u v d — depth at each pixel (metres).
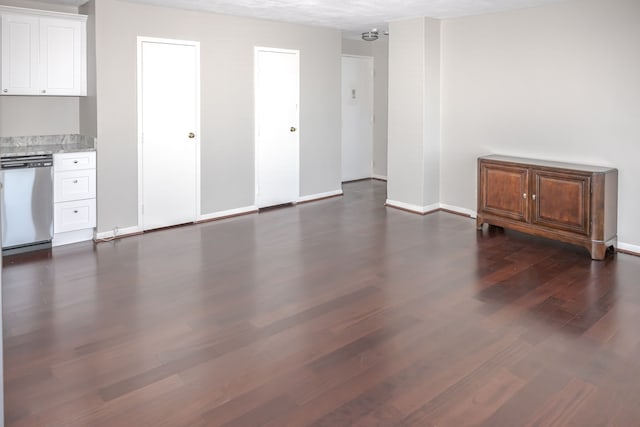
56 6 5.23
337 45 7.30
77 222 5.11
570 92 5.18
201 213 6.12
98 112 5.14
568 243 5.05
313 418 2.34
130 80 5.32
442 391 2.56
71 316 3.44
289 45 6.70
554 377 2.69
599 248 4.64
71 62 5.14
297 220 6.19
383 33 7.51
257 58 6.37
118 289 3.92
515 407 2.42
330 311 3.53
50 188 4.87
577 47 5.08
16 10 4.72
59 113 5.37
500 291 3.89
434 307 3.59
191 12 5.69
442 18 6.21
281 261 4.62
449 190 6.57
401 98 6.55
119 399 2.49
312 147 7.24
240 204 6.50
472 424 2.30
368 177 9.22
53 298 3.74
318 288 3.96
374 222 6.07
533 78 5.48
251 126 6.45
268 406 2.43
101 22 5.05
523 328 3.26
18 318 3.40
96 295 3.80
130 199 5.48
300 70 6.88
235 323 3.34
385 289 3.93
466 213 6.41
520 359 2.88
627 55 4.73
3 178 4.57
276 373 2.73
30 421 2.31
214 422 2.31
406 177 6.65
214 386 2.61
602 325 3.30
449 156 6.50
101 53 5.09
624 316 3.44
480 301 3.70
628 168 4.81
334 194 7.67
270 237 5.43
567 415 2.36
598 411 2.39
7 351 2.96
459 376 2.70
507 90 5.75
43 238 4.89
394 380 2.66
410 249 4.98
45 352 2.95
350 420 2.33
